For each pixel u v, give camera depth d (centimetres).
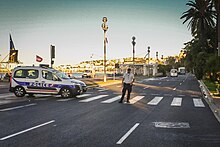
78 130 874
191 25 5284
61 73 1962
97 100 1753
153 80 5428
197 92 2503
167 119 1085
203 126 955
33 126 927
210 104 1593
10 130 862
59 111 1272
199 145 711
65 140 749
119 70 9356
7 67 4575
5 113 1201
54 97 1919
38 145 696
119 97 1953
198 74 5266
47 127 914
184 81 5000
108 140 753
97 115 1166
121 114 1200
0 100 1708
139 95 2139
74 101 1689
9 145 693
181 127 935
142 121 1038
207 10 5062
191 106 1505
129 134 825
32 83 1869
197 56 5284
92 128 905
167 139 770
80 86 1917
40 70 1878
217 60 2725
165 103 1631
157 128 914
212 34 5325
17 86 1888
